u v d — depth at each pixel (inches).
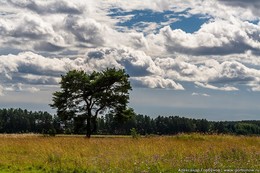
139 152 774.5
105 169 601.0
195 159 636.7
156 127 5088.6
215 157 650.2
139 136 1379.2
